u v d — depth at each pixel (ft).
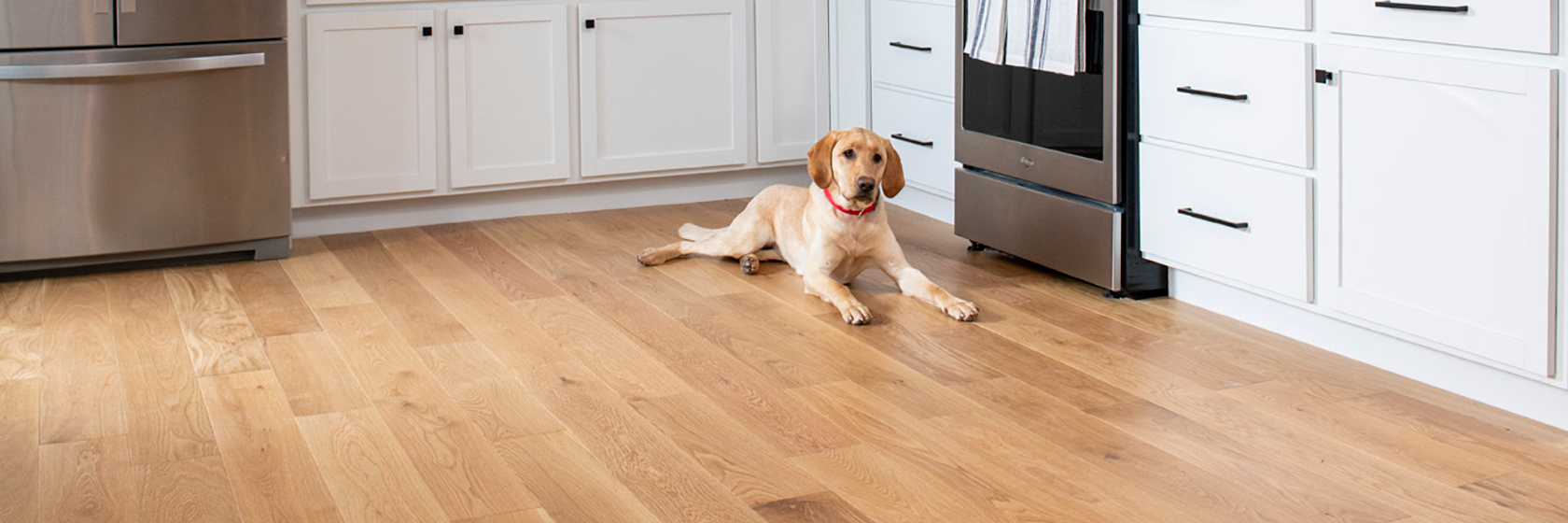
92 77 11.27
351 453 7.43
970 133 12.19
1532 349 7.50
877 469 7.13
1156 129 10.18
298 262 12.32
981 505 6.64
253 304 10.75
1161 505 6.63
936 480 6.97
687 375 8.83
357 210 13.66
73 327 10.09
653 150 14.64
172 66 11.42
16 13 10.93
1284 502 6.67
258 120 12.01
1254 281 9.49
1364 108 8.38
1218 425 7.78
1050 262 11.33
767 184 15.53
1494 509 6.54
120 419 8.00
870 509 6.61
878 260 10.81
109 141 11.52
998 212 11.96
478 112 13.76
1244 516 6.50
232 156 12.01
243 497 6.81
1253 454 7.31
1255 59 9.10
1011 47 11.26
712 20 14.57
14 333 9.90
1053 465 7.18
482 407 8.20
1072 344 9.46
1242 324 9.94
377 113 13.35
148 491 6.87
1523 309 7.51
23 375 8.87
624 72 14.29
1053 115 11.02
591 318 10.24
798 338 9.67
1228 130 9.45
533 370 8.95
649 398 8.35
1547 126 7.18
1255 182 9.30
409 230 13.71
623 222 14.02
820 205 10.61
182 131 11.75
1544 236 7.30
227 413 8.12
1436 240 8.00
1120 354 9.21
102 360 9.22
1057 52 10.66
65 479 7.04
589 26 13.96
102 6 11.16
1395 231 8.29
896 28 13.64
